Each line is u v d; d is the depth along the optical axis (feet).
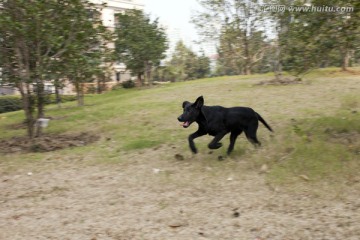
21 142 33.76
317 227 14.15
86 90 111.96
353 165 19.85
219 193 18.30
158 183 20.30
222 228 14.56
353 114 32.73
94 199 18.54
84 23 32.58
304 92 48.83
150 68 99.25
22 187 21.17
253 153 23.77
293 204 16.35
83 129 38.47
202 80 89.97
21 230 15.39
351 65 93.09
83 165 24.97
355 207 15.66
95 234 14.64
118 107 49.34
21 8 29.60
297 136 25.77
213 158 24.00
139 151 27.43
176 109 42.70
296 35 26.05
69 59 32.04
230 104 43.14
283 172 19.89
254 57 99.66
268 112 36.83
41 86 32.45
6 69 32.27
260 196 17.51
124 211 16.79
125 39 90.84
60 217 16.53
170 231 14.56
